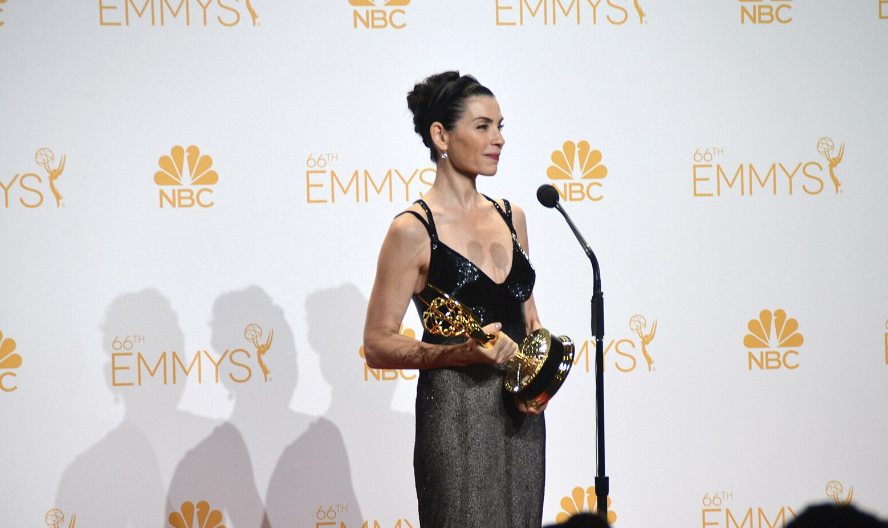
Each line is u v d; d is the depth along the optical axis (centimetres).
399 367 797
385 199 1095
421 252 784
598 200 1114
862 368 1145
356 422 1097
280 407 1086
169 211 1073
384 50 1091
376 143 1091
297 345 1088
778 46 1132
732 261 1130
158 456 1074
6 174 1055
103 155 1066
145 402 1071
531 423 812
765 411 1135
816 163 1138
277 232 1084
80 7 1062
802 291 1138
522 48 1105
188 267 1075
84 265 1064
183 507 1077
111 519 1068
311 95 1086
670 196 1122
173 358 1074
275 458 1086
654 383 1123
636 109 1117
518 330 818
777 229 1134
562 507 1117
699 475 1128
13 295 1055
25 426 1058
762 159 1130
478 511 765
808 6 1134
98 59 1065
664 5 1119
